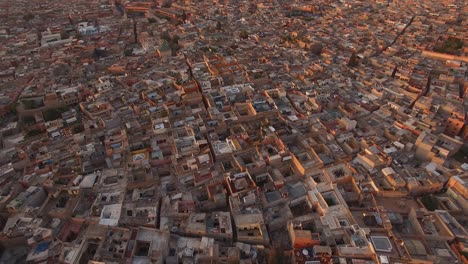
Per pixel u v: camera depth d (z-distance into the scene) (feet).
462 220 333.83
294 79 574.56
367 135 433.48
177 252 286.46
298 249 288.30
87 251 293.84
